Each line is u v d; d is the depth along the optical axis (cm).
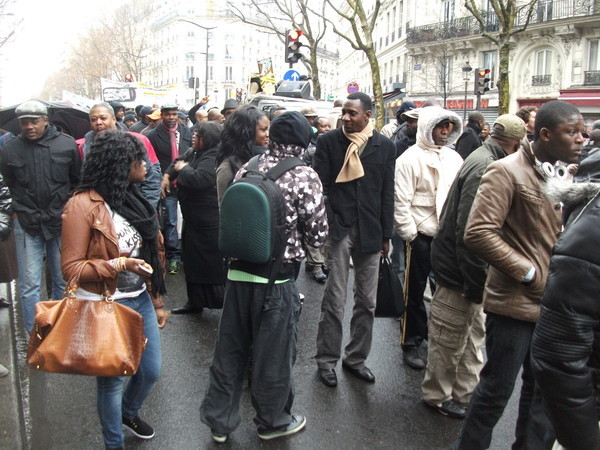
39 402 397
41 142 460
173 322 547
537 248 287
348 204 408
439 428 370
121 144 284
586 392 182
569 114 277
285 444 346
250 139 428
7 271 492
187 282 548
